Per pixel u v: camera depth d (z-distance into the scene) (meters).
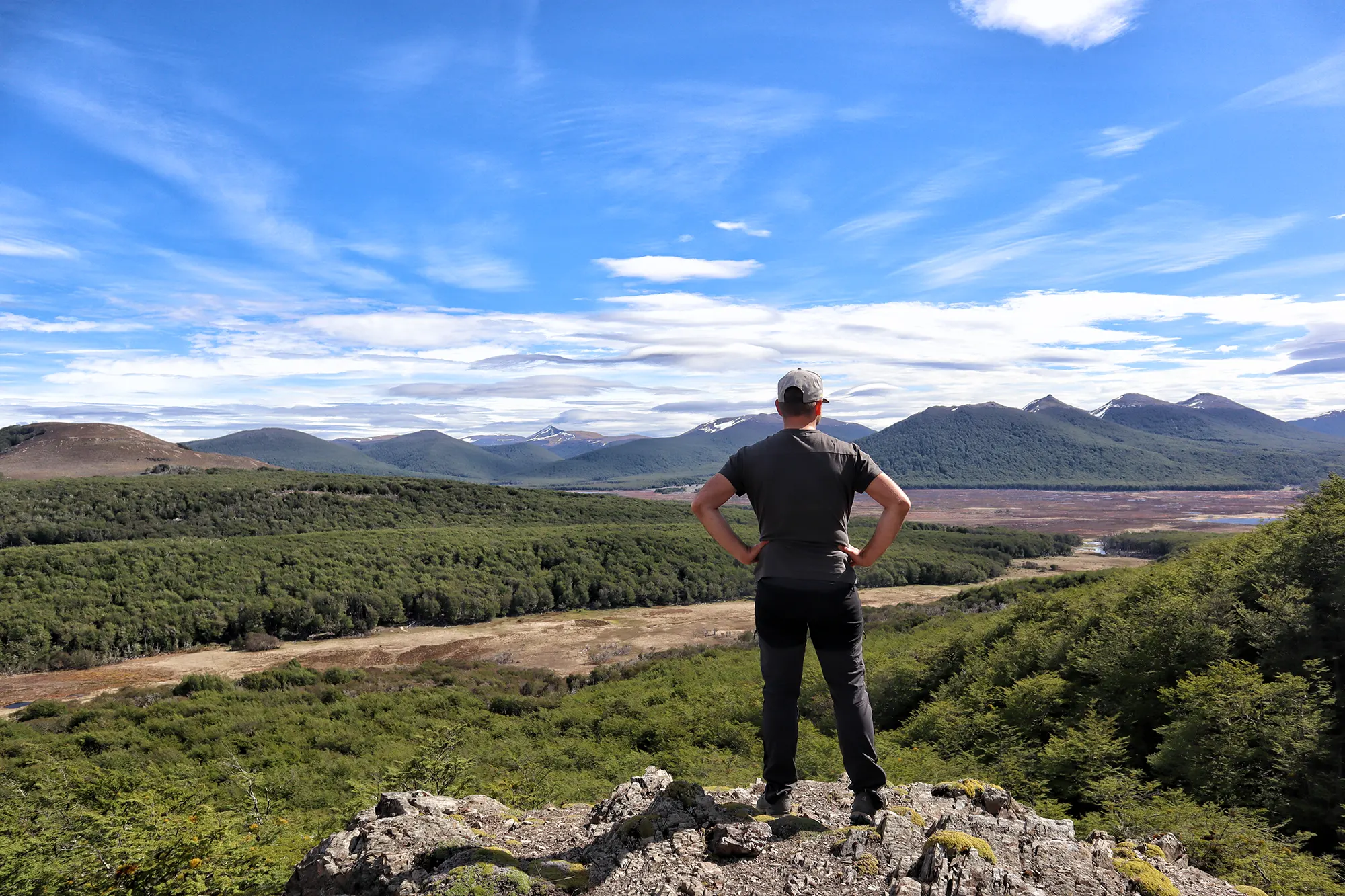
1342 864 7.00
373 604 75.56
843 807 3.32
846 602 3.01
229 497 114.69
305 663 61.12
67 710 38.69
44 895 3.70
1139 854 2.97
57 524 95.94
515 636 73.25
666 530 112.00
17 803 5.43
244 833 4.76
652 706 27.23
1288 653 11.51
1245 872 5.86
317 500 121.62
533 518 135.12
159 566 71.19
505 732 25.72
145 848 4.00
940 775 10.83
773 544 3.07
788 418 3.13
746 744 18.56
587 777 14.62
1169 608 13.81
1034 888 2.50
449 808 3.69
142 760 23.75
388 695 35.69
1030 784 9.72
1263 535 16.75
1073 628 17.34
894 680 22.95
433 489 138.62
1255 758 9.12
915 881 2.50
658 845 2.97
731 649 51.84
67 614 61.47
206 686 43.97
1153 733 11.55
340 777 17.66
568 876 2.79
